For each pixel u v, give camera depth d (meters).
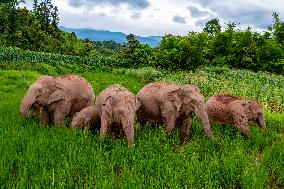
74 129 8.95
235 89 22.34
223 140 8.98
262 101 18.88
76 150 7.32
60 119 9.65
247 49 45.28
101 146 8.06
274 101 19.28
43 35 69.81
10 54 35.00
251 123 11.18
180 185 6.21
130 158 7.32
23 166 6.34
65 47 74.69
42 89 9.48
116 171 7.04
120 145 7.86
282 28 53.78
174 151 8.34
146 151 7.79
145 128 9.88
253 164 7.51
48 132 8.67
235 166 7.08
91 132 9.38
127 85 22.28
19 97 14.05
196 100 9.15
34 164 6.55
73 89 9.88
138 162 7.04
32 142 7.49
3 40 60.38
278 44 50.34
